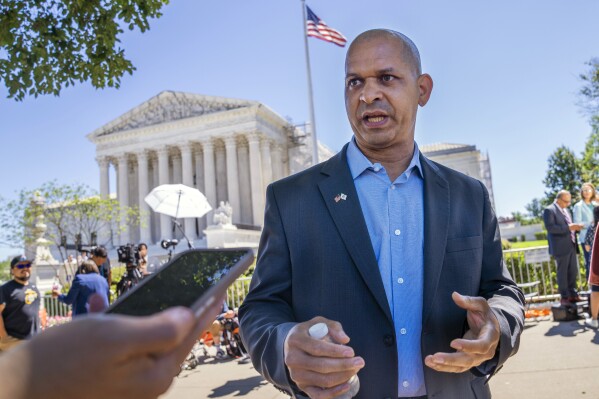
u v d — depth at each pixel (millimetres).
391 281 2080
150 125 57094
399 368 1980
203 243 47438
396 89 2113
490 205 2422
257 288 2170
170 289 930
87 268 7895
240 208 57469
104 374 572
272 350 1711
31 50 6582
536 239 58469
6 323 6973
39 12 6809
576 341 7336
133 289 948
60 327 595
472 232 2209
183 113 57219
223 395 6566
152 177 62188
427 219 2139
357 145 2332
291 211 2211
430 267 2043
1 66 6637
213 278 966
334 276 2039
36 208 28469
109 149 58500
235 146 55031
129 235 55062
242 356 9094
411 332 2014
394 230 2143
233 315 9344
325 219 2133
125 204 56531
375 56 2107
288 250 2197
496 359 1777
